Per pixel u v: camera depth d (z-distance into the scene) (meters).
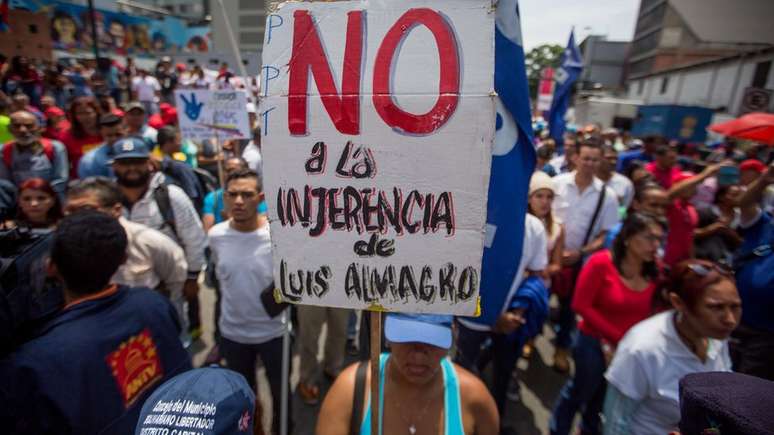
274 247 1.19
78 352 1.27
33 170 3.76
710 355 1.65
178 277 2.52
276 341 2.45
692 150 10.83
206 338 3.66
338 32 1.10
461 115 1.06
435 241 1.12
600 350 2.35
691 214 3.56
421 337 1.36
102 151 3.70
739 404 0.89
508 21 1.87
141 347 1.45
